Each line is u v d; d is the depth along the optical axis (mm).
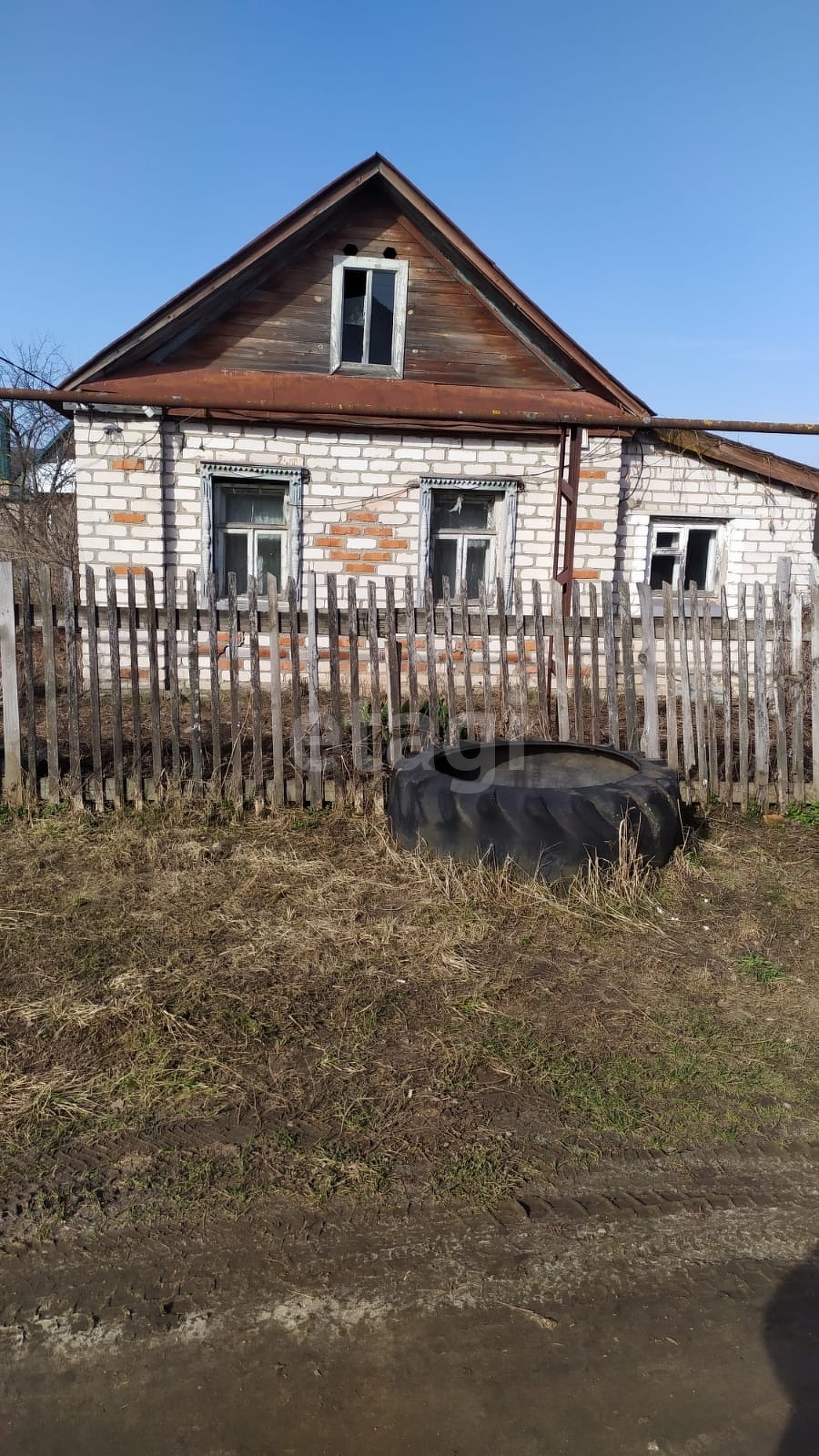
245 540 9273
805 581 10281
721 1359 2039
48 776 5406
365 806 5453
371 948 3875
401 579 9273
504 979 3660
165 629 5285
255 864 4695
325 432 8977
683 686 5664
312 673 5383
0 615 5258
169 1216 2402
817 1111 2928
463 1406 1911
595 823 4410
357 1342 2057
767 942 4102
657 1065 3129
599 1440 1844
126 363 8836
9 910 4105
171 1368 1984
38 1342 2039
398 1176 2562
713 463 10008
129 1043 3129
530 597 9477
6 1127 2713
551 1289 2213
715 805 5738
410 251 9320
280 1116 2799
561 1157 2670
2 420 15875
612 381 9367
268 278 9133
